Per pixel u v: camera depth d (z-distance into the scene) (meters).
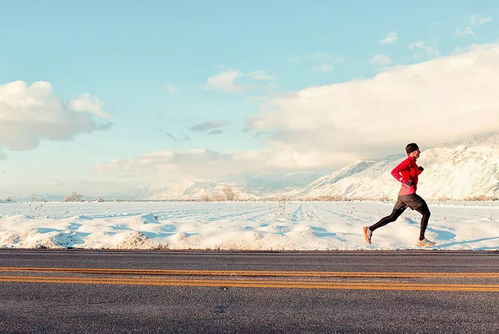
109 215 33.56
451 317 3.95
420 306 4.35
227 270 6.64
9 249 10.12
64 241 11.09
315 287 5.30
